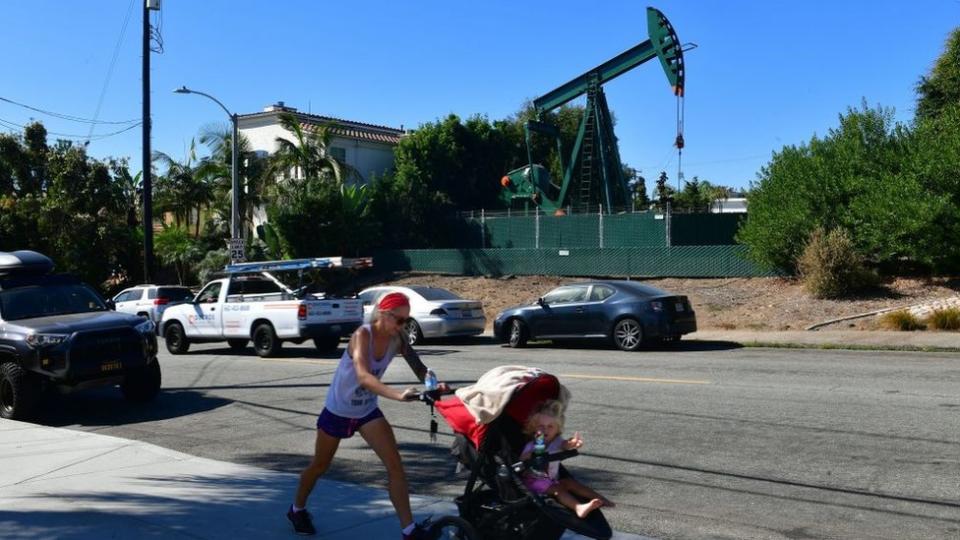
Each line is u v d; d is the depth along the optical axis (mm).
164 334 20109
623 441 8891
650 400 11164
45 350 11109
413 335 20469
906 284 21641
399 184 40594
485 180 50531
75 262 36625
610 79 36656
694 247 26688
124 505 6711
